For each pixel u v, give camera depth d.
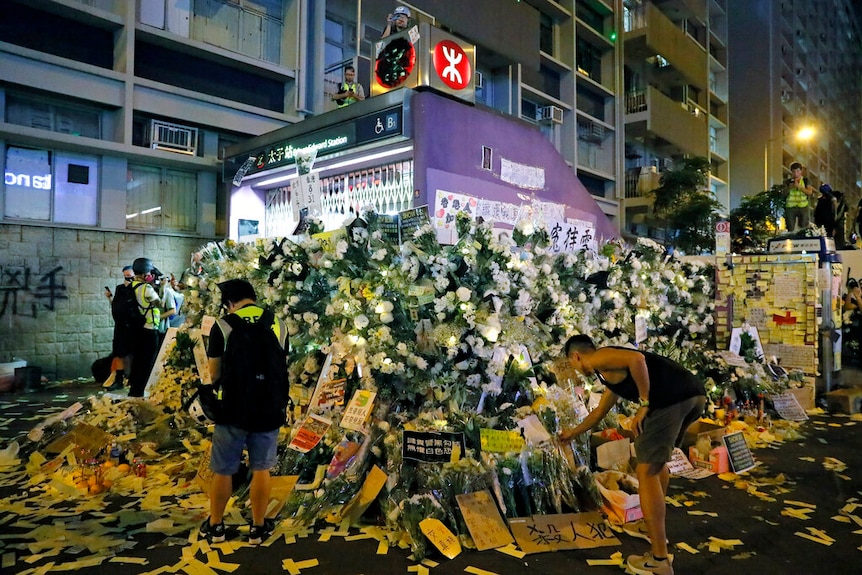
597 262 6.51
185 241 11.12
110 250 10.09
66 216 9.76
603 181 23.09
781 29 40.31
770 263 8.70
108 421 5.68
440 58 7.48
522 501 4.19
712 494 4.81
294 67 12.55
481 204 7.64
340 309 5.19
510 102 18.31
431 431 4.23
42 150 9.50
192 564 3.45
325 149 8.02
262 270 5.98
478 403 4.81
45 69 9.31
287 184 9.73
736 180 36.84
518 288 5.18
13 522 4.04
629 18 25.17
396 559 3.59
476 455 4.29
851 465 5.61
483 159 7.74
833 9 61.62
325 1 13.02
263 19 12.51
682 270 8.40
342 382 4.90
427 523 3.72
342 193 8.48
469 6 16.28
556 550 3.75
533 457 4.28
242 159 9.67
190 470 4.96
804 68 49.34
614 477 4.52
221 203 11.76
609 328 6.39
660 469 3.52
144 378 7.38
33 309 9.21
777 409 7.55
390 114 7.11
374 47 7.92
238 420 3.63
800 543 3.90
